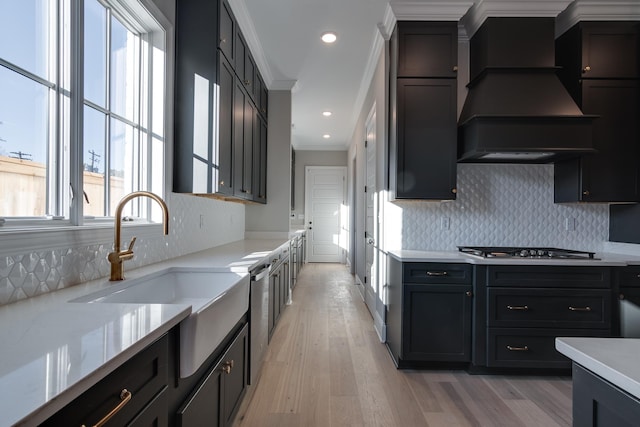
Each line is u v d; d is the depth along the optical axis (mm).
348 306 4152
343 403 2012
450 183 2555
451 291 2383
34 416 456
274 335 3115
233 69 2514
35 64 1264
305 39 3111
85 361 617
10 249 1058
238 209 3904
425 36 2572
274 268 2951
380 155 3293
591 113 2525
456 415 1903
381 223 3258
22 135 1213
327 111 5168
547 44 2488
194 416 1110
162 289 1701
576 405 747
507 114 2350
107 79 1736
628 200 2518
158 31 2080
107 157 1735
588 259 2326
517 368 2371
